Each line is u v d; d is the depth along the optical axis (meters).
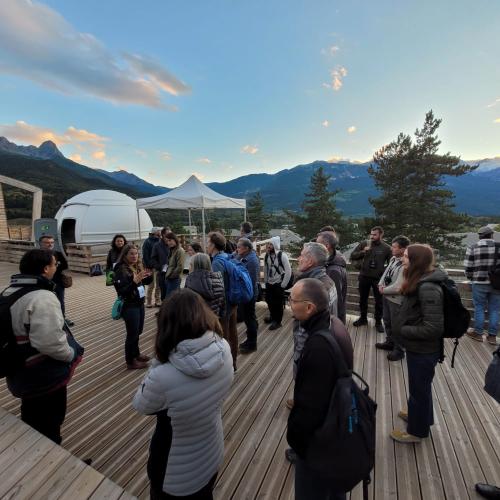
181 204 8.47
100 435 2.37
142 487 1.89
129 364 3.48
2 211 12.77
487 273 4.03
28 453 1.43
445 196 17.91
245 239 4.05
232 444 2.27
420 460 2.08
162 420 1.25
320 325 1.31
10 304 1.63
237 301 3.33
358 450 1.15
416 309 2.00
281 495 1.82
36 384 1.74
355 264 4.86
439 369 3.39
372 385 3.11
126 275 3.32
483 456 2.11
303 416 1.19
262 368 3.50
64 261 4.16
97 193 13.19
